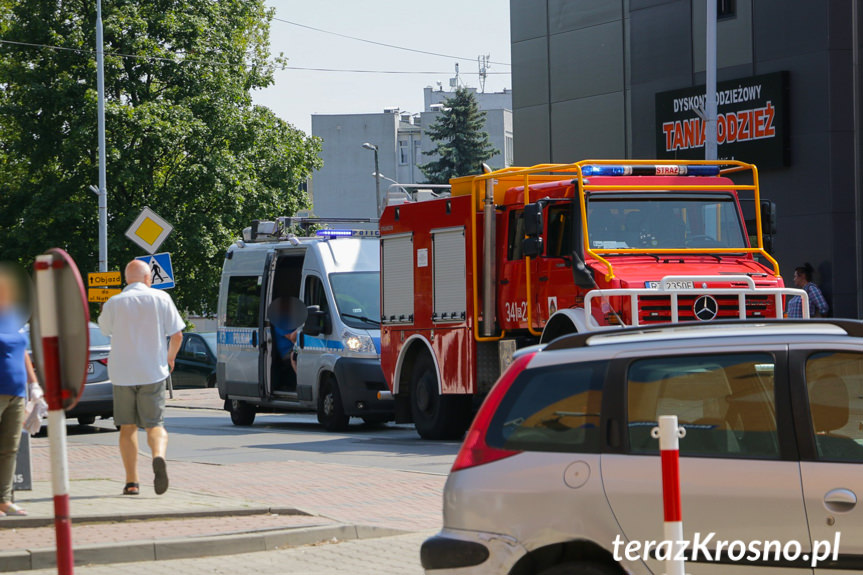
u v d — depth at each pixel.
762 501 9.34
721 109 45.50
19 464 19.34
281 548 16.11
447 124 138.25
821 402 9.55
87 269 74.00
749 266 26.30
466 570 9.89
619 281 25.06
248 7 84.31
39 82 74.62
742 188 27.25
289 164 83.00
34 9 75.44
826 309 35.78
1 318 15.59
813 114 42.16
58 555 9.53
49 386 9.62
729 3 45.62
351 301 35.03
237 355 38.50
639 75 49.69
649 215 26.56
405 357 32.34
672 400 9.78
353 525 16.80
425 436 31.41
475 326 29.34
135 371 19.09
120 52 75.19
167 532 16.14
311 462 24.95
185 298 78.00
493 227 29.14
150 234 40.75
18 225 74.62
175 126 73.38
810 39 42.25
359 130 185.12
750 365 9.72
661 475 9.48
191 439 32.78
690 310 24.95
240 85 80.25
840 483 9.25
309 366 35.50
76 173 74.06
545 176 29.55
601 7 52.88
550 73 55.50
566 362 10.14
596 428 9.84
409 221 32.03
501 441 10.09
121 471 23.53
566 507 9.71
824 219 41.78
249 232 40.47
